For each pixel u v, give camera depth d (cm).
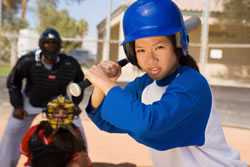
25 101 468
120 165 558
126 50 173
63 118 391
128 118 154
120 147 655
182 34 167
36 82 456
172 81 170
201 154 173
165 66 167
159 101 158
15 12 2764
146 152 628
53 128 389
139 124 152
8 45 2038
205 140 169
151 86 183
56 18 2883
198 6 1521
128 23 167
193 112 160
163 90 176
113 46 2062
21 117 464
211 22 2397
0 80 1731
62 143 386
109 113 158
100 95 182
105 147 653
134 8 166
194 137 166
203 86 165
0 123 802
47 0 2880
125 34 170
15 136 470
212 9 2392
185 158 173
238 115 978
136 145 671
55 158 386
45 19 2878
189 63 174
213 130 171
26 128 477
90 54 2355
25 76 457
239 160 181
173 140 164
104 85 162
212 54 2238
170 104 156
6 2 2622
